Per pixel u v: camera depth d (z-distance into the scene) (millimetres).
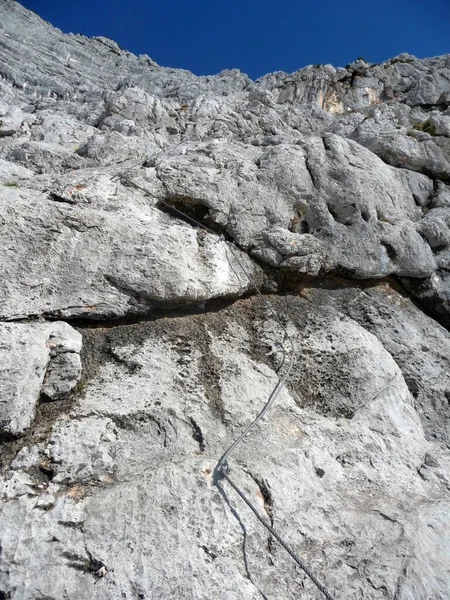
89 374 3320
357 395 3686
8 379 2859
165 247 3891
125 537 2441
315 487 2945
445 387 4070
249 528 2621
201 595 2287
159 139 6980
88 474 2732
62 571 2297
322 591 2395
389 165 5898
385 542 2676
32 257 3498
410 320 4605
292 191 4719
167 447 2990
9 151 5512
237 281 4156
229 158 4965
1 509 2475
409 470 3271
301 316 4258
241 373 3584
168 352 3600
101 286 3637
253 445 3105
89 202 4059
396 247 4793
